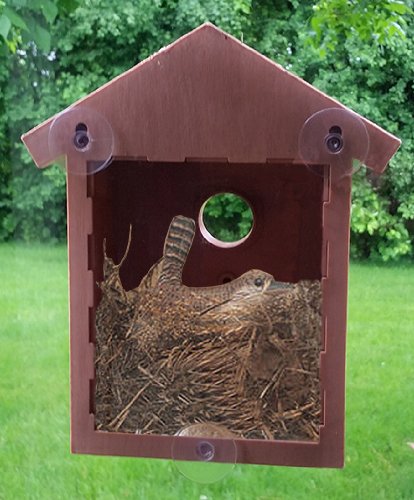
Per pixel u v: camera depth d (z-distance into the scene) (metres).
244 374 1.17
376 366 1.62
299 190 1.33
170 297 1.21
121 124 1.10
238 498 1.51
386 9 1.48
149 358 1.19
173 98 1.09
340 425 1.10
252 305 1.19
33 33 1.51
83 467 1.58
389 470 1.50
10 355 1.73
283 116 1.08
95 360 1.16
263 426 1.15
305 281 1.21
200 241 1.34
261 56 1.08
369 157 1.07
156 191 1.31
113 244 1.27
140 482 1.55
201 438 1.11
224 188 1.33
